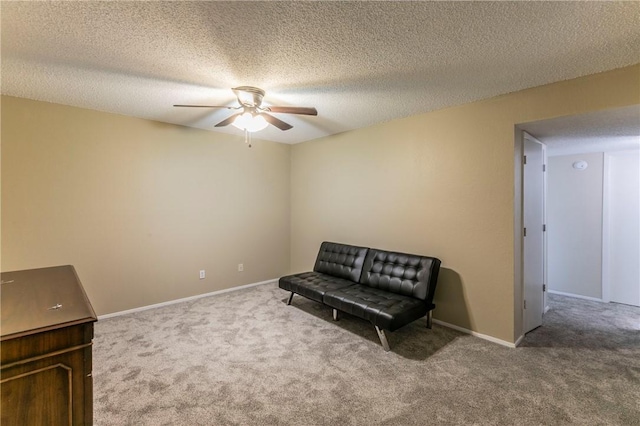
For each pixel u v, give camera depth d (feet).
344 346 8.80
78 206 10.43
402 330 9.95
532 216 10.03
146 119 11.78
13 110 9.27
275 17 5.19
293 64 6.96
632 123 8.46
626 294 12.83
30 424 3.69
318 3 4.80
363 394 6.61
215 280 13.99
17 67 7.19
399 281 10.43
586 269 13.70
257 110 8.71
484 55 6.52
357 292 10.41
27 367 3.67
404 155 11.36
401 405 6.25
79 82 8.11
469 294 9.70
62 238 10.16
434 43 6.05
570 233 14.12
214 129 13.47
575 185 13.93
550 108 8.01
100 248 10.90
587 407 6.15
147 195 11.91
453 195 10.03
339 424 5.74
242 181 14.80
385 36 5.80
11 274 6.38
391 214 11.86
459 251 9.93
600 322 10.72
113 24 5.40
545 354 8.34
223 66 7.06
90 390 4.08
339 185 14.01
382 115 11.03
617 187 13.00
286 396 6.56
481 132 9.33
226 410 6.12
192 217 13.16
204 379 7.16
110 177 11.04
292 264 16.81
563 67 7.06
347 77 7.66
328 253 13.47
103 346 8.76
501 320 9.03
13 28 5.50
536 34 5.69
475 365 7.77
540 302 10.55
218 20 5.28
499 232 9.04
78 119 10.34
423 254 10.87
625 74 6.99
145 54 6.51
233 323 10.48
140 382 7.02
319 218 15.11
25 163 9.49
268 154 15.80
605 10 4.93
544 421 5.78
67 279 5.99
